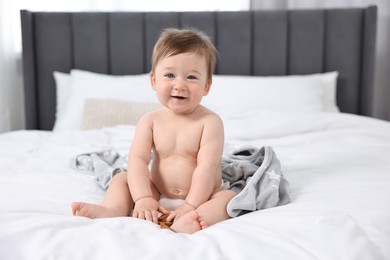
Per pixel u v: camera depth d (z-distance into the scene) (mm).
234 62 2635
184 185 1147
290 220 943
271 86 2381
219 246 822
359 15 2545
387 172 1338
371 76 2531
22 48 2574
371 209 1007
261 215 1001
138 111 2205
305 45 2596
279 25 2586
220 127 1169
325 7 2734
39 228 857
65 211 1081
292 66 2625
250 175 1269
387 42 2760
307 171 1407
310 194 1165
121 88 2408
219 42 2629
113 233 848
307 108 2299
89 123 2193
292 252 792
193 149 1156
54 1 2709
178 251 789
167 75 1122
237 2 2740
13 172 1437
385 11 2727
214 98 2361
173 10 2744
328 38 2586
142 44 2645
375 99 2824
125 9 2736
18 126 2807
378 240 865
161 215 1076
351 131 1939
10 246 798
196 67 1118
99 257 767
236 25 2596
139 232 881
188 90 1114
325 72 2621
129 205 1104
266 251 791
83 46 2650
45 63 2654
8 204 1048
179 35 1155
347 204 1041
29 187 1239
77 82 2465
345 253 789
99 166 1448
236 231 889
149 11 2689
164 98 1129
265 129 1931
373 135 1898
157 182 1173
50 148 1783
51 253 768
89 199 1181
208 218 1010
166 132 1173
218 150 1140
